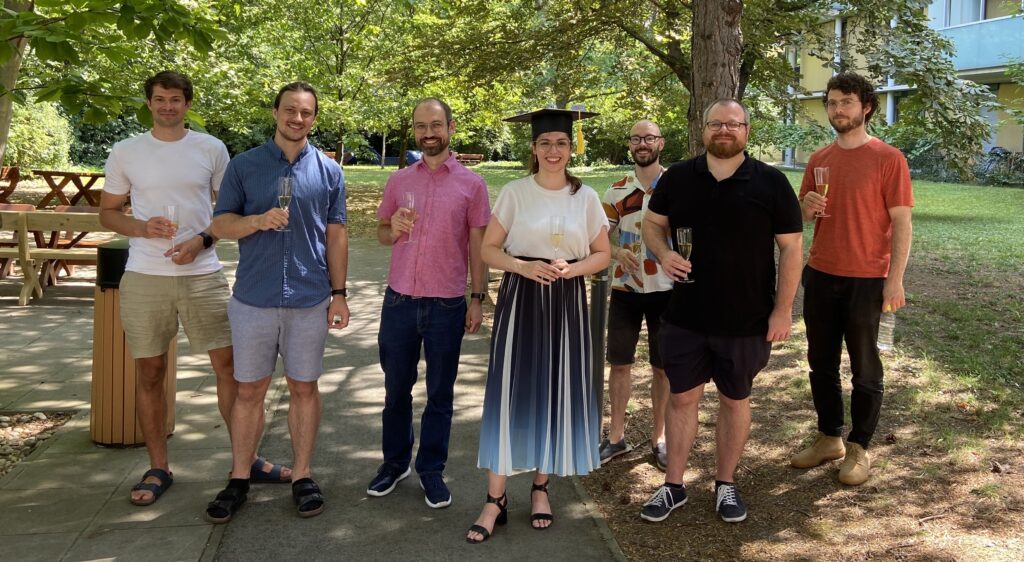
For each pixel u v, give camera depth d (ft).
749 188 11.10
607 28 34.19
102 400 14.23
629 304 13.98
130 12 13.76
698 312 11.53
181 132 12.39
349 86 58.75
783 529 11.71
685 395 11.96
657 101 42.22
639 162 13.65
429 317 12.23
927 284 29.78
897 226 12.51
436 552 10.94
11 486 12.67
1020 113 58.70
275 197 11.64
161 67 33.71
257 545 11.00
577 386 11.39
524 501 12.73
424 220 12.16
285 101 11.42
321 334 12.09
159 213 12.18
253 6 49.32
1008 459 13.96
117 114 15.23
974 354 20.51
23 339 22.07
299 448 12.26
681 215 11.56
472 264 12.55
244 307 11.69
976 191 66.69
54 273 30.17
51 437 14.82
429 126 12.01
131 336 12.16
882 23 35.37
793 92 37.76
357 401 17.42
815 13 34.58
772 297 11.57
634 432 15.93
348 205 61.67
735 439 11.92
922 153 77.10
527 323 11.23
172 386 15.16
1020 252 35.81
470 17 38.55
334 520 11.84
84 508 11.97
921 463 13.91
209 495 12.51
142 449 14.30
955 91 36.01
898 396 17.38
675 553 11.07
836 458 14.01
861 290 12.86
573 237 11.22
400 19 56.49
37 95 14.62
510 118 11.64
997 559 10.60
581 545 11.25
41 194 60.70
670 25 31.45
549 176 11.41
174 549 10.80
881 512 12.13
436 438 12.51
